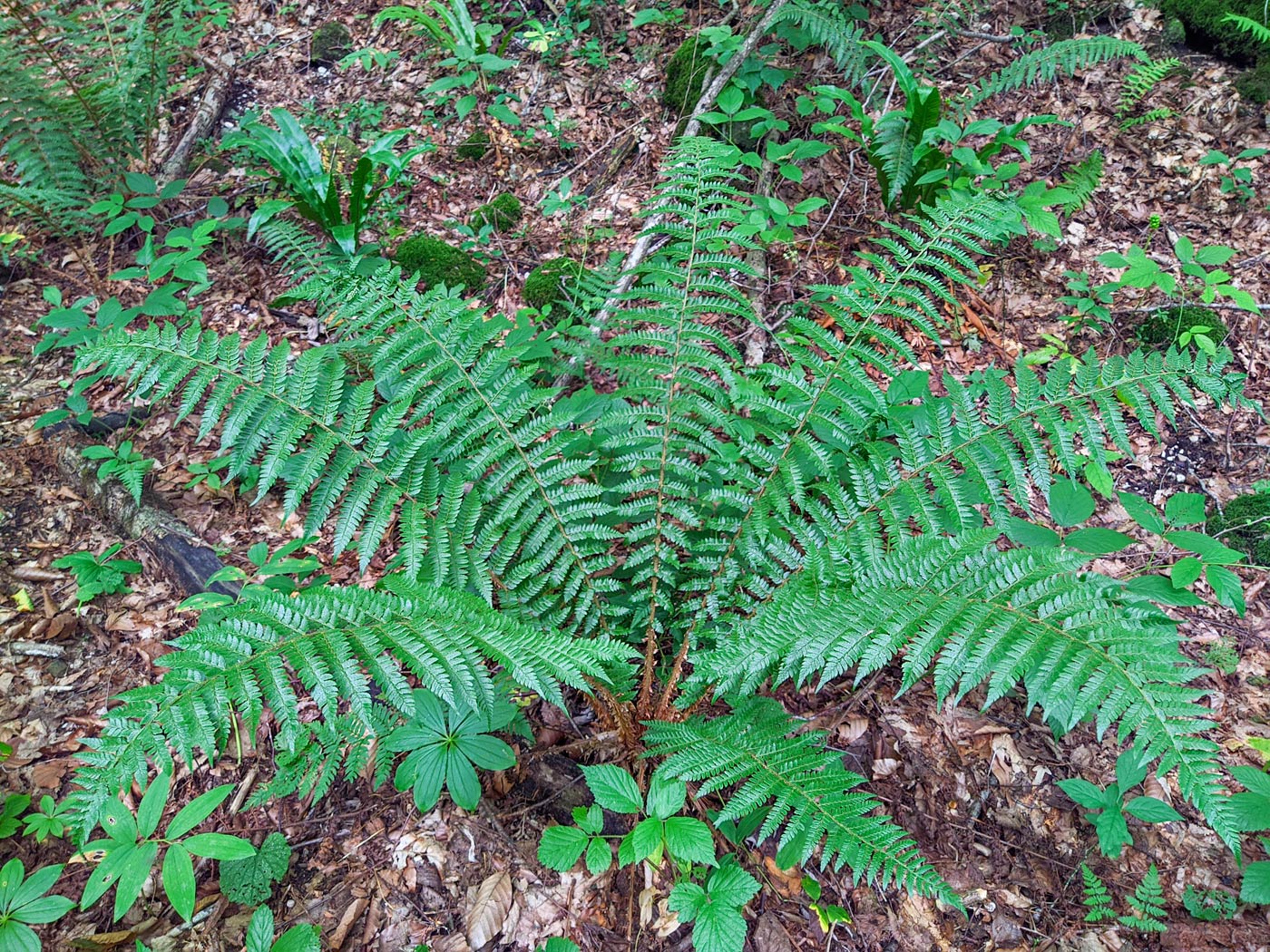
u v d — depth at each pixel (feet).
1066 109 17.10
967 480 9.52
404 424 10.30
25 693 9.89
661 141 17.52
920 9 18.65
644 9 19.76
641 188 16.88
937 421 8.80
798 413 9.40
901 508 8.71
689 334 9.57
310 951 7.16
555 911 8.08
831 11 16.06
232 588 10.69
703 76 17.26
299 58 20.52
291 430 8.47
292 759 7.99
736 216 9.71
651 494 10.20
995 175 14.14
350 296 9.80
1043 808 8.98
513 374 9.33
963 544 7.41
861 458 9.48
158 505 11.75
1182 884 8.33
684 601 10.02
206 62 19.61
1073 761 9.35
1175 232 15.10
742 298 9.68
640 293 9.84
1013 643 6.61
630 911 8.04
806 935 7.95
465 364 9.20
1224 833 5.42
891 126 14.14
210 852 6.90
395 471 8.65
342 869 8.43
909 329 14.20
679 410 9.56
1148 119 16.01
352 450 8.62
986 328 14.28
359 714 6.42
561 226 16.63
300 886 8.30
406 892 8.24
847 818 6.74
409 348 9.62
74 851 8.58
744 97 16.72
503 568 9.09
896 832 6.55
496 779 8.96
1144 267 12.62
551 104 18.75
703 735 8.00
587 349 11.21
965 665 6.59
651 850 6.82
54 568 11.27
